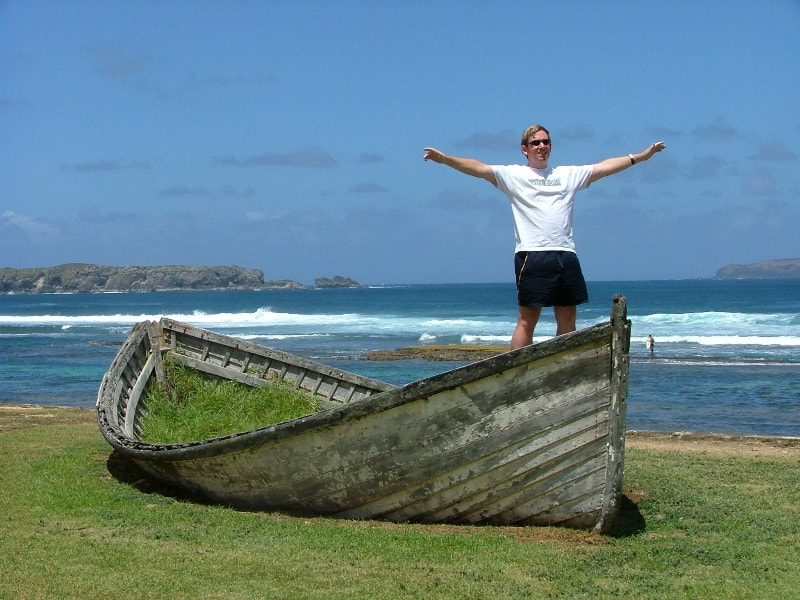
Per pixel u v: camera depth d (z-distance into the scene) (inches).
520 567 258.8
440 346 1425.9
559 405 288.7
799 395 889.5
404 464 305.4
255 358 525.0
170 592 229.8
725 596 238.1
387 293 5935.0
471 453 297.7
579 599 232.5
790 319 2006.6
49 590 228.8
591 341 282.7
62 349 1572.3
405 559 265.0
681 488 395.2
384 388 487.2
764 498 374.0
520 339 301.4
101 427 387.2
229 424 449.4
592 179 296.2
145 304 4367.6
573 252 292.8
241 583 238.8
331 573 249.8
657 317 2132.1
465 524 311.6
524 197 291.4
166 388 509.4
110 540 281.0
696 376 1054.4
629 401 858.1
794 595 239.9
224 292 7514.8
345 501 319.9
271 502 333.4
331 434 310.8
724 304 3235.7
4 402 866.1
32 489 359.9
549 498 298.8
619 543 289.6
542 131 292.5
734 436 604.7
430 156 293.0
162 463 349.7
